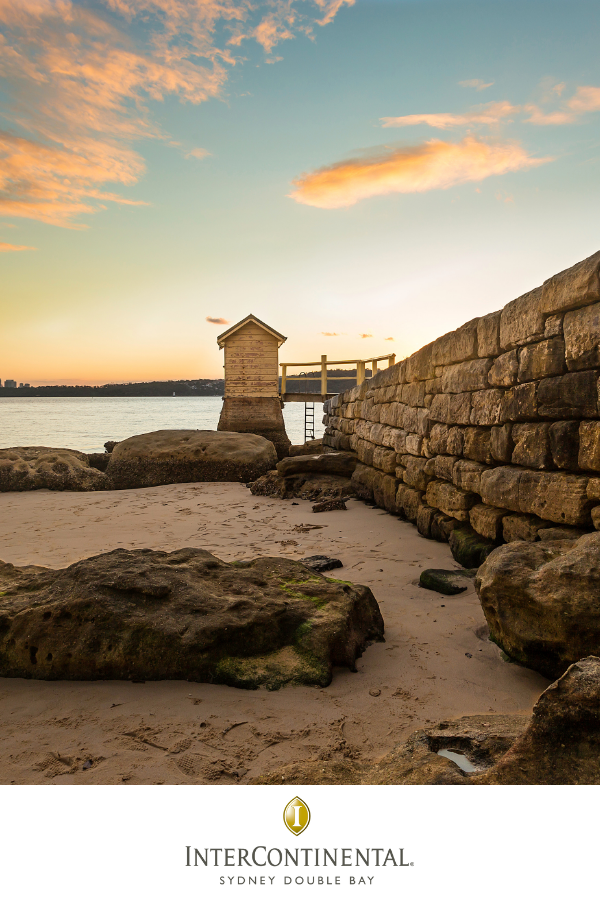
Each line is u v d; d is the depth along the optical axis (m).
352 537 6.98
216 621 3.27
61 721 2.73
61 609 3.29
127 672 3.17
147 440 13.80
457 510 6.09
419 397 7.55
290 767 2.17
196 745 2.52
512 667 3.32
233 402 20.81
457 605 4.39
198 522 8.26
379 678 3.23
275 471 11.59
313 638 3.35
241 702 2.93
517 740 1.91
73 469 12.63
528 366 4.78
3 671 3.28
